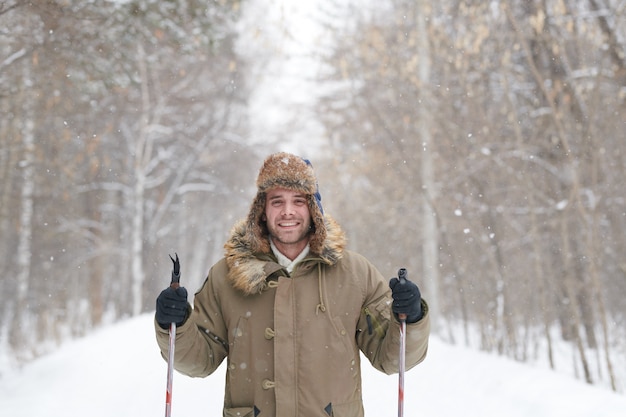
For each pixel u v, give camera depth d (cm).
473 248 1408
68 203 2258
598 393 664
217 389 770
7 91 1020
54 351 1380
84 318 2052
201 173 2902
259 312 298
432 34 1366
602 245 1275
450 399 725
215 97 2638
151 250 2839
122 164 2645
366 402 730
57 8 845
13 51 1003
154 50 1193
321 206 309
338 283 302
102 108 1730
